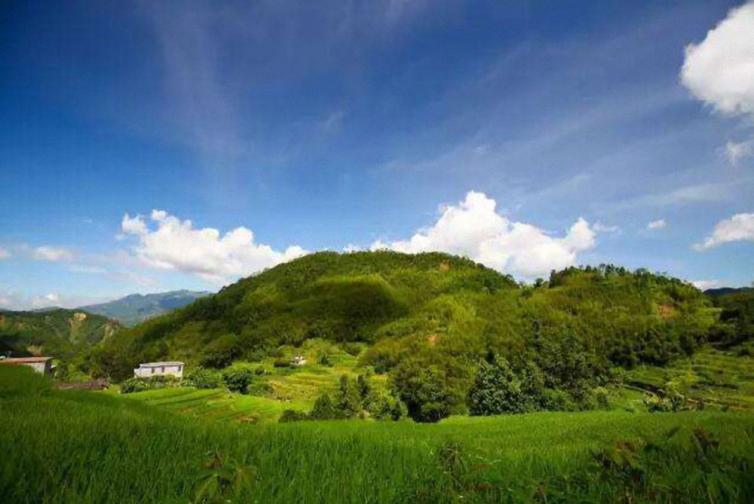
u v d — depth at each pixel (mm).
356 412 75938
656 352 128500
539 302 169625
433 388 87188
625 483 3602
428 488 3926
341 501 4027
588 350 124188
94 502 3809
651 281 189000
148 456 5387
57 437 5922
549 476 4035
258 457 5652
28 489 3930
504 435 24672
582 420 34781
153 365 143000
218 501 2998
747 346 123812
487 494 3523
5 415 8617
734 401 78562
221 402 74938
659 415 31266
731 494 3125
